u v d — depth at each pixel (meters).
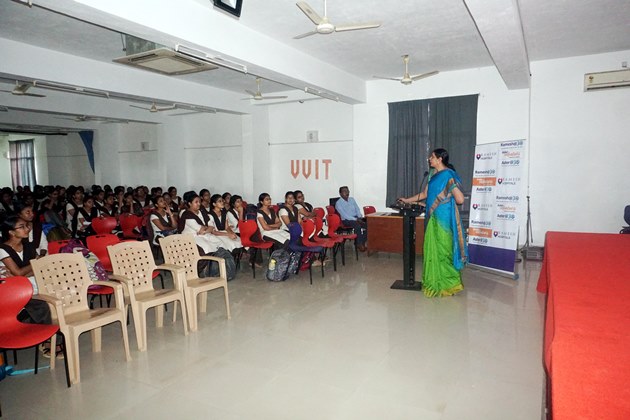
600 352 1.38
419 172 7.30
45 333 2.55
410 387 2.62
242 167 9.85
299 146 9.04
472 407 2.40
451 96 6.98
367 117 7.84
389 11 4.26
